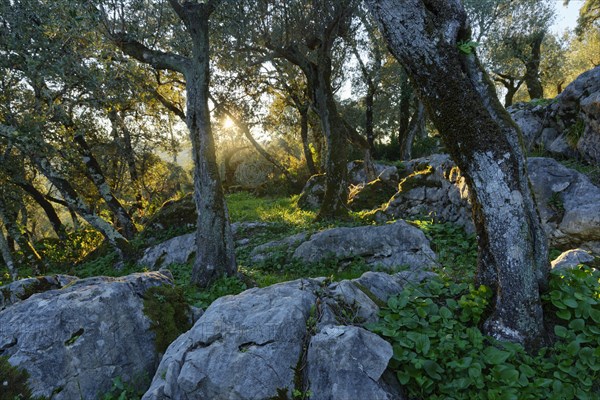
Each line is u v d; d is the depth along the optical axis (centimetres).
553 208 762
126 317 491
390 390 338
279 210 1772
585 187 752
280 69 1844
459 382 343
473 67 420
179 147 2341
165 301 538
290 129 2728
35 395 414
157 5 1159
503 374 347
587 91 1002
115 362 460
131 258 1288
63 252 1554
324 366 344
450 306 430
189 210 1408
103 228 1267
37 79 997
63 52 1041
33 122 1061
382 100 3017
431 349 370
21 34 1003
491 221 403
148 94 1447
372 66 2405
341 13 1230
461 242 823
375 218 1162
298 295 418
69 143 1288
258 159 3089
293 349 369
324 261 887
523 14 2644
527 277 394
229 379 353
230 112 2008
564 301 408
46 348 443
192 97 855
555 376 356
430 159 1291
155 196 2694
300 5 1280
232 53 1398
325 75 1307
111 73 1075
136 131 2192
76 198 1238
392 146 2789
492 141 394
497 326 402
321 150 2538
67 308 471
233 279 808
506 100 3023
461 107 399
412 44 401
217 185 857
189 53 1281
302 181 2559
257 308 413
